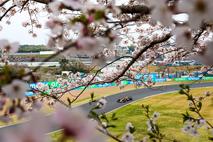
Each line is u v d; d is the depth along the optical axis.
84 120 1.03
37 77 1.72
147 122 4.43
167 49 11.20
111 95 40.06
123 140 2.90
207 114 25.52
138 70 11.41
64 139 1.01
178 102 35.72
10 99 1.56
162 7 1.55
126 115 31.66
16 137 0.94
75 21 1.67
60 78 11.18
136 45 11.04
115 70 11.38
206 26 2.39
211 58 2.12
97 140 1.03
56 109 1.02
